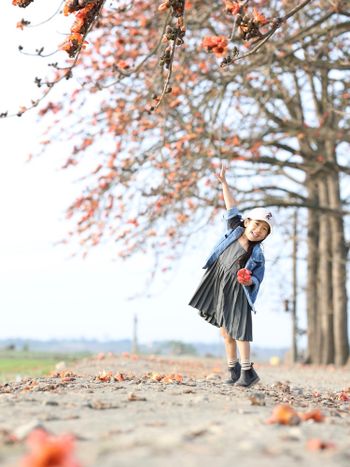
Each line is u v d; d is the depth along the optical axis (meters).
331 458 3.28
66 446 2.70
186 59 15.95
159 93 15.42
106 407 5.21
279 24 8.96
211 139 16.84
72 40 8.77
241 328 7.24
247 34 9.01
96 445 3.45
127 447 3.36
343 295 26.20
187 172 17.48
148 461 3.00
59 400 5.62
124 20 15.49
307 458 3.25
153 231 18.14
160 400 5.78
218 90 16.36
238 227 7.55
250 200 23.45
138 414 4.82
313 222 27.73
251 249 7.34
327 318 26.55
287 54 14.55
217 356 40.81
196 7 15.20
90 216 17.53
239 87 16.97
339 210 24.14
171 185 17.39
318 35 14.95
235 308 7.30
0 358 33.84
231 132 18.44
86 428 4.10
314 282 27.89
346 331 26.05
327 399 7.61
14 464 2.91
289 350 32.22
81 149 17.05
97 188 17.50
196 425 4.23
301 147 22.58
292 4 15.02
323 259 26.89
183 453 3.21
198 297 7.59
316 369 21.73
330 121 21.80
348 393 9.39
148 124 17.16
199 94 16.34
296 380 13.39
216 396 6.20
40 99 9.31
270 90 16.59
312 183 24.81
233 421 4.45
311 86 24.28
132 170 17.22
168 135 17.23
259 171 21.12
